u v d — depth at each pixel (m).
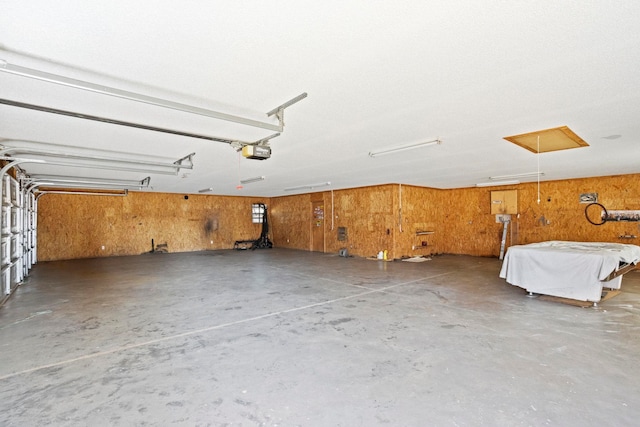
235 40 1.84
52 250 9.48
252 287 5.66
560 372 2.53
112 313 4.16
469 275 6.67
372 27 1.72
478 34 1.80
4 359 2.82
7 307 4.46
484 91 2.63
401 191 9.22
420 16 1.63
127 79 2.34
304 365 2.67
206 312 4.19
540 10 1.59
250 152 3.83
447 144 4.41
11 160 4.98
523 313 4.07
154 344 3.14
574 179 8.05
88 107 2.88
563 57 2.08
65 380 2.45
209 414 2.01
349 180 8.36
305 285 5.80
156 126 3.48
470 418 1.96
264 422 1.93
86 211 10.04
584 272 4.47
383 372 2.54
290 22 1.67
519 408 2.06
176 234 11.70
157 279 6.43
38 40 1.80
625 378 2.43
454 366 2.64
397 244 9.08
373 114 3.18
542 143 4.34
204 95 2.66
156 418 1.97
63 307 4.45
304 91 2.61
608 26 1.72
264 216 13.45
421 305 4.45
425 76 2.35
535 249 5.07
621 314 4.04
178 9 1.54
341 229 10.51
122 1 1.47
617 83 2.48
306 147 4.57
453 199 10.42
